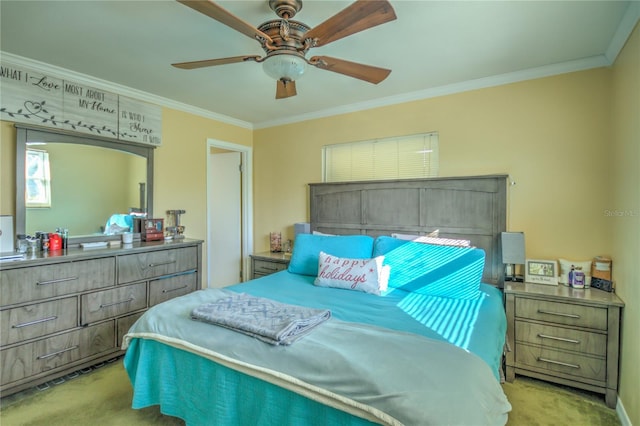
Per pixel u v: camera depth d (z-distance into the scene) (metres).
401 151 3.23
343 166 3.60
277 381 1.29
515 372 2.29
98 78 2.74
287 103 3.43
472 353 1.32
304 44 1.68
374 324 1.66
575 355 2.10
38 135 2.48
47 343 2.15
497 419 1.09
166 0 1.68
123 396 2.08
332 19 1.43
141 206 3.15
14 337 2.01
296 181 3.96
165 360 1.68
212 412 1.48
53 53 2.28
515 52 2.27
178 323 1.67
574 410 1.96
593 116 2.39
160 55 2.31
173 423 1.82
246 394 1.40
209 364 1.52
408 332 1.54
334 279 2.41
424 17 1.83
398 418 1.01
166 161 3.36
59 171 2.61
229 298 1.90
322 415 1.21
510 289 2.31
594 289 2.28
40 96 2.47
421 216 2.99
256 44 2.15
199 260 3.21
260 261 3.62
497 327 1.72
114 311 2.50
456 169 2.92
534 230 2.60
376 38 2.07
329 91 3.06
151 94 3.14
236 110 3.69
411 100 3.14
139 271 2.67
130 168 3.07
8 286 1.99
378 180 3.22
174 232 3.38
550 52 2.27
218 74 2.65
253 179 4.36
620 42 2.02
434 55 2.32
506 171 2.70
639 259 1.71
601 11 1.77
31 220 2.46
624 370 1.90
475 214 2.75
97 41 2.11
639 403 1.65
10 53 2.27
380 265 2.38
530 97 2.61
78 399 2.04
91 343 2.37
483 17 1.83
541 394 2.12
